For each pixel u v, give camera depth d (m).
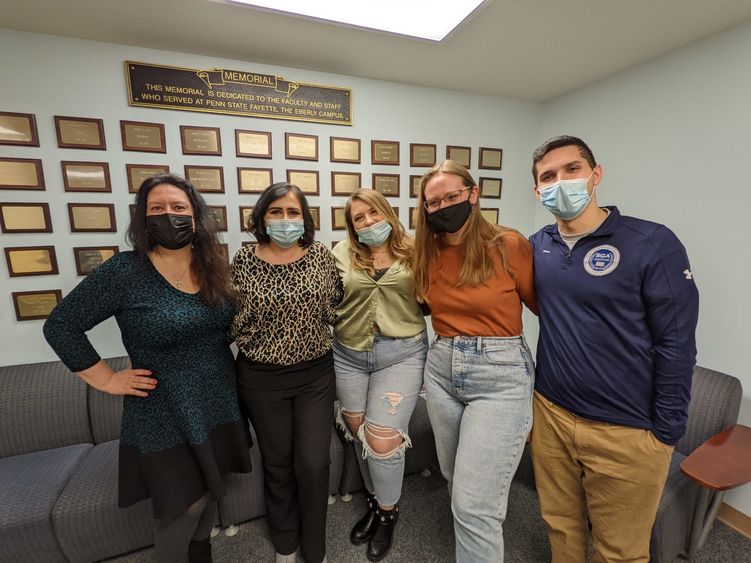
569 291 1.00
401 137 2.03
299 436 1.21
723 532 1.46
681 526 1.23
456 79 1.94
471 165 2.21
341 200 1.96
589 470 1.04
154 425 0.97
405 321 1.28
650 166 1.75
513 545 1.40
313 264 1.20
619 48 1.59
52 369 1.58
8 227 1.47
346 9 1.26
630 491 0.97
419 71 1.83
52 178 1.50
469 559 1.04
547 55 1.66
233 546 1.40
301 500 1.23
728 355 1.53
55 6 1.24
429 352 1.21
